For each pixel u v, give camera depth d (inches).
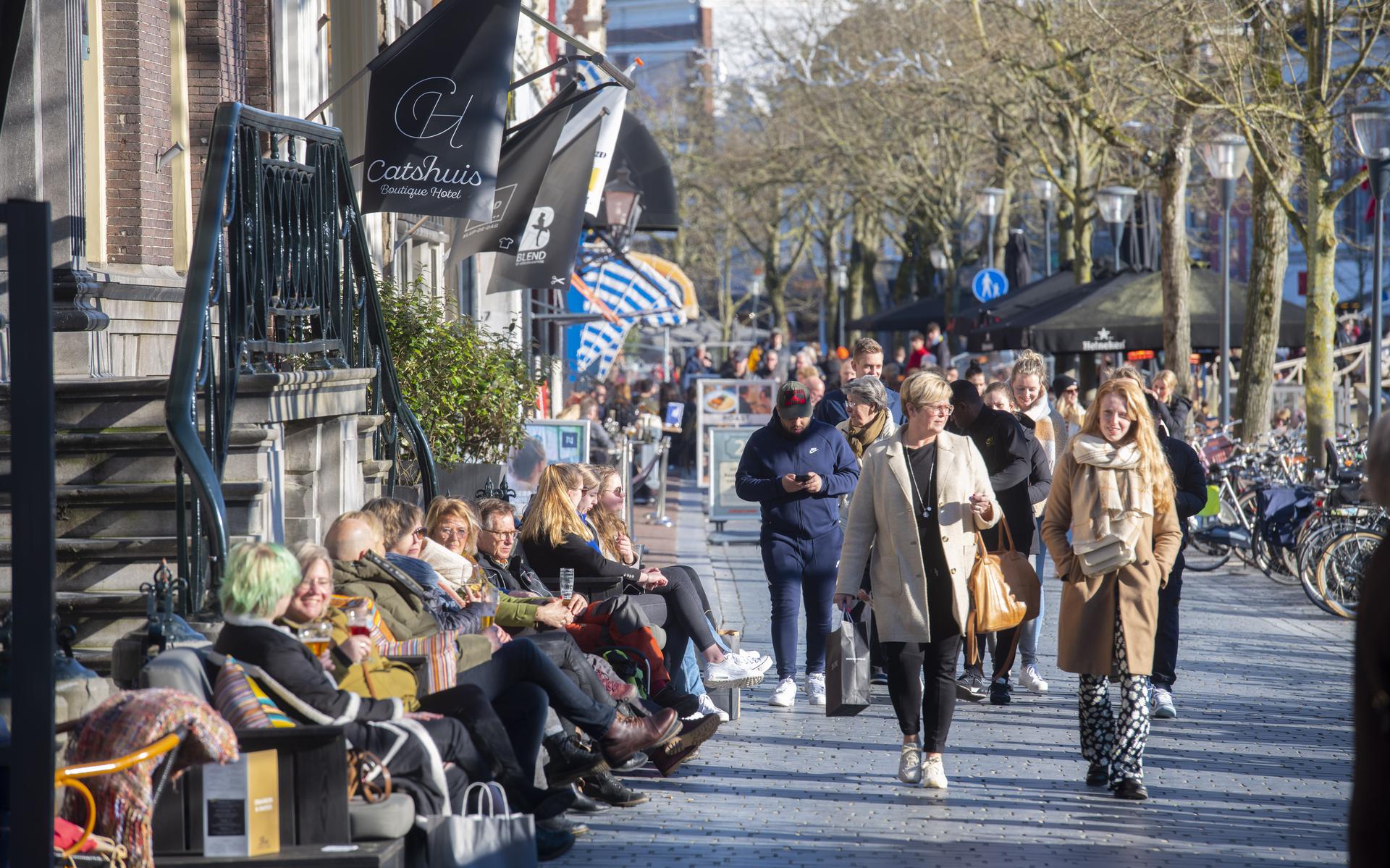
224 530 837.2
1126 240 3951.8
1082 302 3093.0
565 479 1160.8
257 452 959.6
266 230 1021.2
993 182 5251.0
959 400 1251.8
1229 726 1167.6
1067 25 2940.5
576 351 3873.0
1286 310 2881.4
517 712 860.6
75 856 606.9
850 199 7313.0
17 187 1123.9
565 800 818.2
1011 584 1045.8
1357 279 5664.4
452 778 772.6
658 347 7175.2
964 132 4638.3
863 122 5349.4
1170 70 2423.7
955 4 3764.8
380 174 1289.4
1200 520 2258.9
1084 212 3895.2
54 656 536.4
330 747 671.8
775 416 1286.9
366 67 1305.4
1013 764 1048.2
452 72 1304.1
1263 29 2475.4
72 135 1143.6
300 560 756.0
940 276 6550.2
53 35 1135.0
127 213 1264.8
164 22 1317.7
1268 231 2610.7
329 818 672.4
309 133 1095.0
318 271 1117.7
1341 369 3511.3
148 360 1270.9
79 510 926.4
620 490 1285.7
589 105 1870.1
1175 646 1196.5
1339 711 1227.9
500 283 1856.5
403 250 2162.9
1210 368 3730.3
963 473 987.3
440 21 1311.5
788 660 1267.2
